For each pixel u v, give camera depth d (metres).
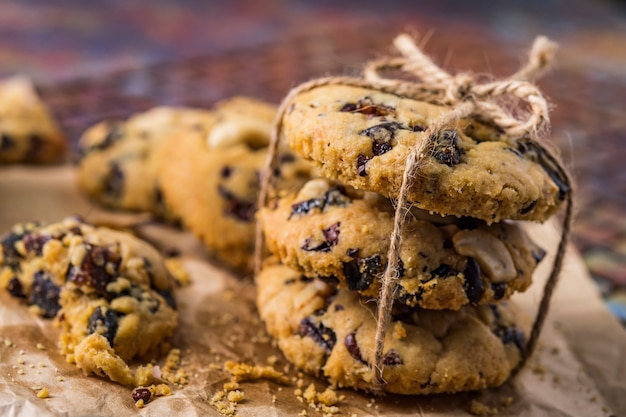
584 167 0.42
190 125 0.38
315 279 0.30
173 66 0.52
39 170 0.40
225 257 0.35
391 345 0.28
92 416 0.27
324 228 0.28
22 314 0.30
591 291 0.34
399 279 0.28
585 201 0.40
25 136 0.40
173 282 0.32
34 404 0.27
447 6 0.76
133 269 0.30
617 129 0.47
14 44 0.54
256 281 0.32
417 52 0.30
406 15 0.71
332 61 0.55
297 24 0.66
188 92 0.47
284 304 0.30
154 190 0.37
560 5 0.80
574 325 0.32
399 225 0.27
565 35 0.68
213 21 0.66
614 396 0.30
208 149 0.36
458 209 0.27
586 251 0.36
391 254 0.27
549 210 0.29
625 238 0.37
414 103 0.29
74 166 0.41
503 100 0.30
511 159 0.28
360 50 0.57
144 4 0.69
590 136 0.46
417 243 0.28
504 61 0.53
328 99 0.29
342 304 0.29
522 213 0.28
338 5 0.74
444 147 0.27
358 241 0.28
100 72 0.50
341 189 0.29
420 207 0.27
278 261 0.32
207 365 0.30
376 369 0.28
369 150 0.28
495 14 0.74
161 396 0.28
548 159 0.29
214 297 0.33
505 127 0.28
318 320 0.29
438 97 0.29
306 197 0.29
